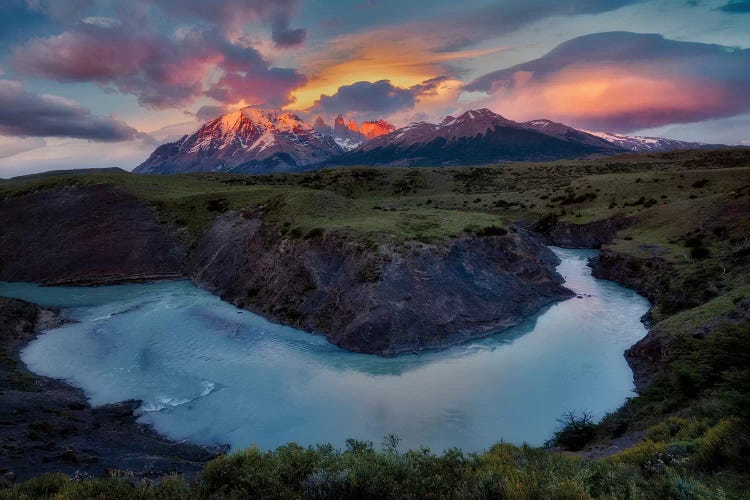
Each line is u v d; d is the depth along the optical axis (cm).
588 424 1986
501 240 4953
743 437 939
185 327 4084
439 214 6000
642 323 3825
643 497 755
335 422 2352
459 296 3947
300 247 4812
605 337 3519
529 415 2345
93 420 2327
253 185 12069
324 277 4309
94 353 3519
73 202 7981
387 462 953
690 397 1714
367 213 6109
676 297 3878
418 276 3966
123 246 6850
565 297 4644
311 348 3497
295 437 2230
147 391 2830
